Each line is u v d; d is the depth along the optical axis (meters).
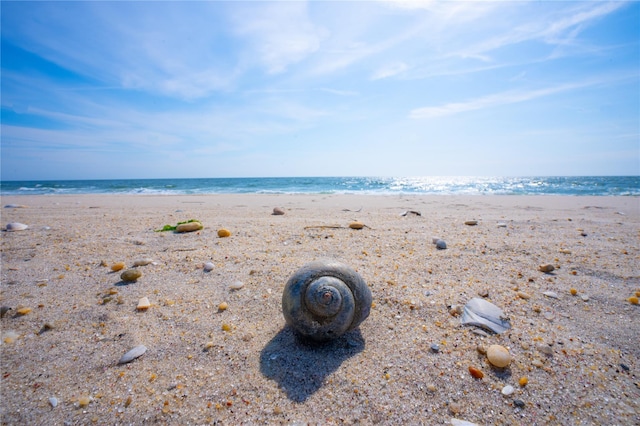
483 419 0.14
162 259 0.33
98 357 0.19
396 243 0.38
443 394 0.16
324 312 0.18
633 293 0.25
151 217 0.59
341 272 0.19
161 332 0.21
